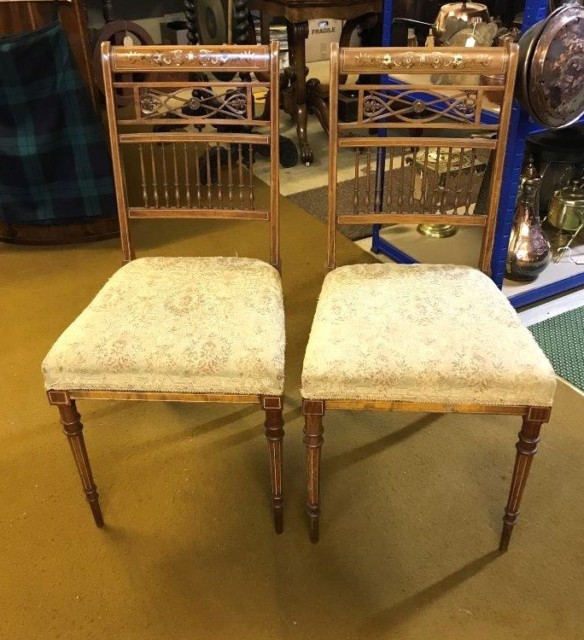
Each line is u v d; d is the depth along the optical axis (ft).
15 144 7.15
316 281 7.23
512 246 6.44
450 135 7.54
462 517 4.51
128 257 4.73
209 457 5.04
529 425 3.69
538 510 4.54
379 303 4.02
